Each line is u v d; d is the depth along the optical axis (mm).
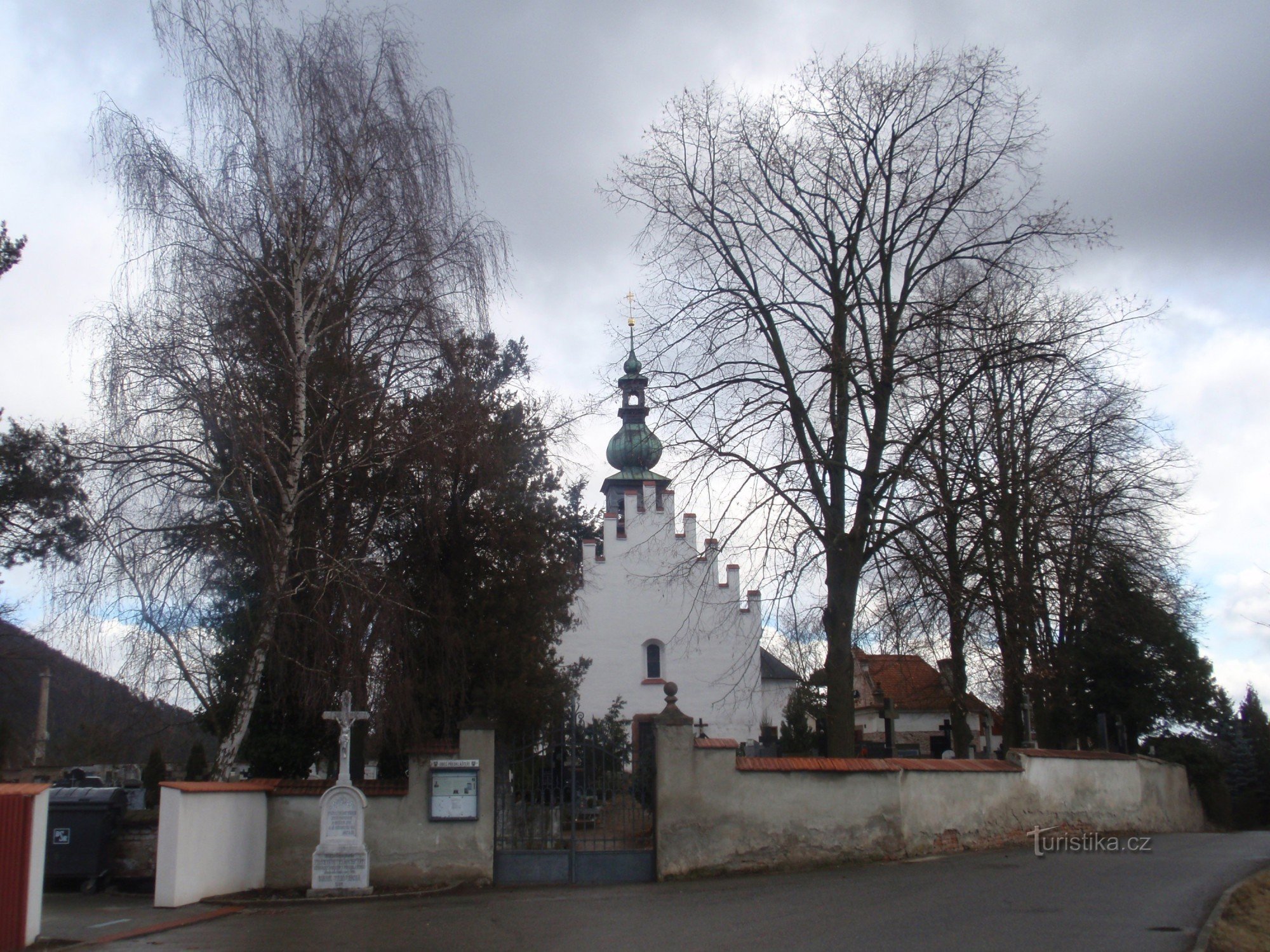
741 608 42906
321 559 16375
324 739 17844
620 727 19922
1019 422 25344
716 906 12484
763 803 16109
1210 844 18422
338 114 17641
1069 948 9297
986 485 21516
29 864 10445
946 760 18281
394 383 17562
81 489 15500
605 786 16672
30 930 10492
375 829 15469
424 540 18062
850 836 16250
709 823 15906
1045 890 12594
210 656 16500
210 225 16594
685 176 21859
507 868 15641
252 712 17156
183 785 13766
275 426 16766
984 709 32906
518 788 16625
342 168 17641
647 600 42906
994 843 18047
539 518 19703
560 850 15828
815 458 20672
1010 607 21891
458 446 17109
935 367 20172
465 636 18219
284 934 11281
